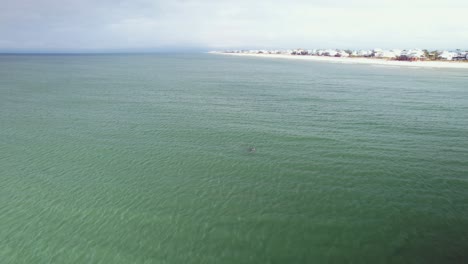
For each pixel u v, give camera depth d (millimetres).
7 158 24719
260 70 123188
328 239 14664
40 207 17547
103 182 20641
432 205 17328
